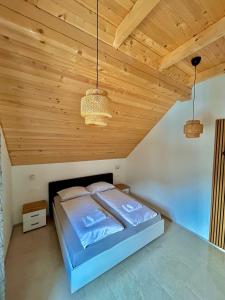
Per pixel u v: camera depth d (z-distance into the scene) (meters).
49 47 1.20
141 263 1.90
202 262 1.93
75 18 1.18
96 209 2.20
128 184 4.18
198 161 2.44
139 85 1.92
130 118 2.64
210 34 1.34
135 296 1.50
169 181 2.98
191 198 2.58
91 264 1.56
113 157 3.93
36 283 1.62
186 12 1.22
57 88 1.64
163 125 3.03
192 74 2.28
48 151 2.64
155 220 2.25
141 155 3.67
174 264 1.89
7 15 0.97
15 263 1.88
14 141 2.14
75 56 1.32
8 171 2.30
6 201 2.08
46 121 2.02
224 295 1.52
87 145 2.93
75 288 1.47
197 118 2.40
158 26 1.35
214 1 1.12
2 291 1.19
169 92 2.19
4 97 1.53
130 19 1.19
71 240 1.67
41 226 2.64
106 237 1.73
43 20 1.08
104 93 1.11
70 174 3.29
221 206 2.16
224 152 2.09
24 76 1.42
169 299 1.48
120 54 1.51
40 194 2.95
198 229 2.49
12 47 1.17
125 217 2.12
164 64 1.80
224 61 1.95
